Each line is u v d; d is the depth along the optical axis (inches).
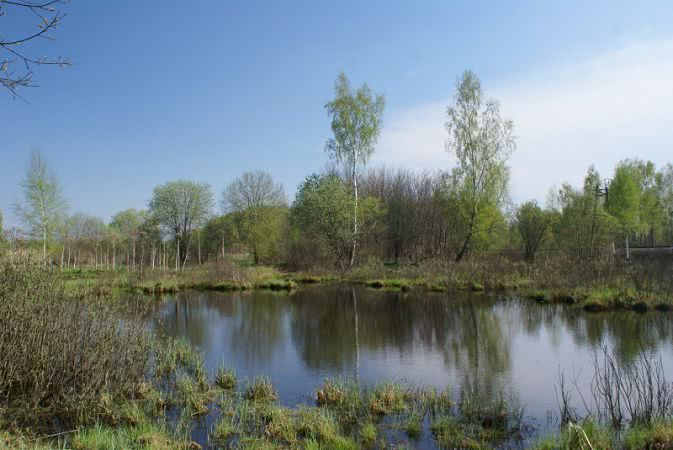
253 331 646.5
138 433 279.6
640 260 1023.0
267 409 330.6
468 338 584.1
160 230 2017.7
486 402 347.3
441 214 1786.4
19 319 319.3
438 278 1103.0
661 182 2074.3
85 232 2218.3
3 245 388.5
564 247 1412.4
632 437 259.0
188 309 849.5
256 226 1891.0
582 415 321.4
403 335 608.7
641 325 615.5
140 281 1140.5
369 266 1326.3
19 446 235.3
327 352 523.2
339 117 1407.5
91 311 366.3
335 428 297.0
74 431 280.1
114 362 358.0
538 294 868.6
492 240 1494.8
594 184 1386.6
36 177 1392.7
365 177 2233.0
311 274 1344.7
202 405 335.3
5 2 170.7
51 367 316.2
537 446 264.5
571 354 492.7
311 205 1385.3
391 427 304.3
